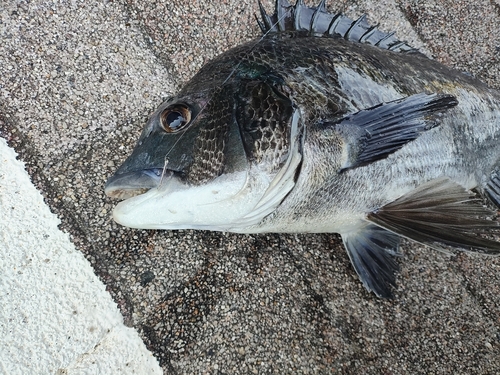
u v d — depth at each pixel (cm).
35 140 28
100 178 28
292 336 28
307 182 24
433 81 29
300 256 30
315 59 24
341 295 30
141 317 27
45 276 26
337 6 36
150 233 28
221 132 22
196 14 32
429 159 28
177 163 22
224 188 22
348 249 30
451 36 38
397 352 30
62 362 26
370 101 25
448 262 32
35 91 29
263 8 32
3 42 29
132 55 31
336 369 28
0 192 27
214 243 29
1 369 25
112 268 27
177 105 22
